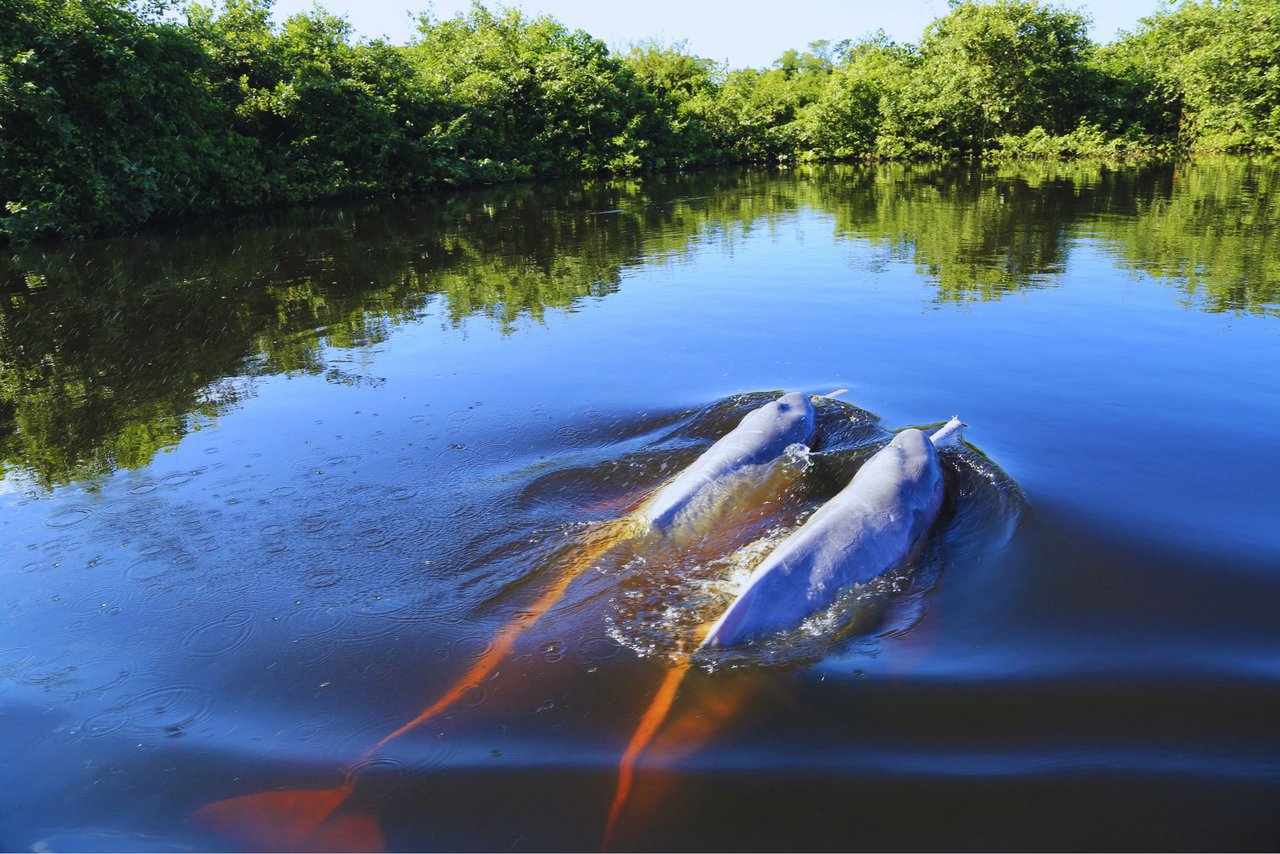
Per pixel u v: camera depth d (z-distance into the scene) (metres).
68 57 20.80
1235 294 10.67
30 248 18.91
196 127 24.14
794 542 4.49
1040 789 3.11
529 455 6.47
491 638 4.18
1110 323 9.55
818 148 49.06
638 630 4.22
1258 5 38.62
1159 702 3.51
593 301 12.24
